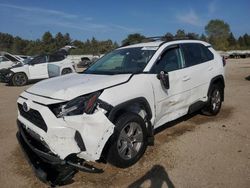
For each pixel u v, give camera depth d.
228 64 28.52
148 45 5.36
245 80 13.55
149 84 4.56
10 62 19.50
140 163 4.33
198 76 5.79
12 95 11.42
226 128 5.81
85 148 3.61
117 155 3.95
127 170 4.14
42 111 3.71
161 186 3.71
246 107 7.51
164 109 4.94
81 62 30.73
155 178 3.91
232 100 8.46
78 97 3.73
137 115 4.21
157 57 4.97
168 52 5.28
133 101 4.19
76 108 3.66
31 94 4.21
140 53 5.18
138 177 3.95
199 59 6.04
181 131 5.69
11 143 5.49
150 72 4.72
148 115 4.55
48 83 4.48
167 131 5.70
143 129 4.30
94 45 59.94
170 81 5.03
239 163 4.24
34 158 3.95
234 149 4.75
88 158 3.67
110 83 4.11
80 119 3.57
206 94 6.17
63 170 3.82
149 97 4.52
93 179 3.95
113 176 4.00
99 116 3.60
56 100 3.72
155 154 4.62
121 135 4.01
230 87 11.22
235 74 16.89
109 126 3.63
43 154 3.77
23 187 3.87
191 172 4.02
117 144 3.94
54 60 16.34
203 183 3.74
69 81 4.41
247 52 55.78
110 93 3.95
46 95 3.90
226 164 4.22
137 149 4.28
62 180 3.72
